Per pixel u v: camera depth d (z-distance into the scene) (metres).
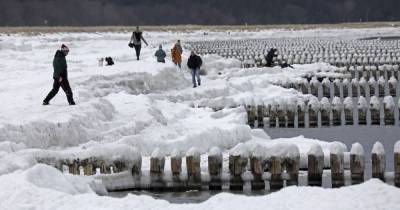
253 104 58.16
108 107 44.41
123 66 69.50
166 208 22.27
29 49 107.44
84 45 131.88
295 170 32.44
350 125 57.72
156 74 64.56
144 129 42.94
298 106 57.41
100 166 33.75
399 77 94.56
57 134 38.78
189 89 66.62
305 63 113.06
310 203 22.11
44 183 26.05
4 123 37.22
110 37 174.62
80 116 41.06
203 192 32.94
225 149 42.25
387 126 56.81
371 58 108.25
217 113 52.34
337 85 77.94
